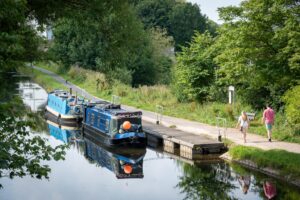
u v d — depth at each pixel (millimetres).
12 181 19547
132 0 17969
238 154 21484
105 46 17578
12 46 9336
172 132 27078
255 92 28750
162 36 71688
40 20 15305
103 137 27844
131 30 17578
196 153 23453
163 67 62906
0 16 9438
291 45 18859
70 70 60625
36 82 63156
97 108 30516
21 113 9680
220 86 32719
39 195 17719
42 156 9438
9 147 8992
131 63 53062
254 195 17625
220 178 20266
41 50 14008
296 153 19672
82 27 17188
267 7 19609
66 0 15383
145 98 39719
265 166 19578
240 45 20359
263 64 20344
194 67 33562
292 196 16938
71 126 35812
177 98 36875
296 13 19094
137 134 26500
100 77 48812
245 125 22766
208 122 29328
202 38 34562
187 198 17641
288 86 22875
